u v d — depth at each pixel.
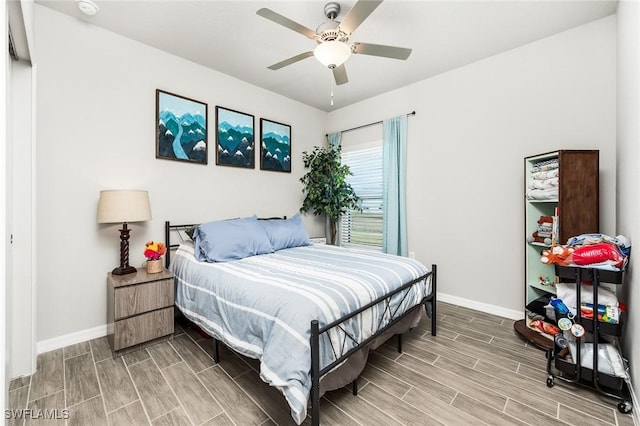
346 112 4.15
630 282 1.58
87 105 2.23
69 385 1.66
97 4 2.04
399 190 3.47
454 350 2.08
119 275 2.19
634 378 1.45
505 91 2.69
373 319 1.66
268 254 2.61
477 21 2.23
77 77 2.18
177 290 2.31
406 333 2.37
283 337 1.29
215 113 3.06
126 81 2.44
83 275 2.21
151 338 2.12
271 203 3.66
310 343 1.26
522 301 2.63
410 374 1.79
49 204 2.06
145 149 2.55
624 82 1.80
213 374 1.78
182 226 2.79
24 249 1.75
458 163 3.03
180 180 2.79
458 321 2.61
